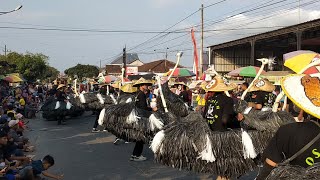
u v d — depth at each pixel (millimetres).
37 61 56094
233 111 5855
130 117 8602
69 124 16859
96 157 9688
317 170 2664
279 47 38625
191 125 5836
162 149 5867
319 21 24266
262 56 39844
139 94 8961
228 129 5840
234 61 39812
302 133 2865
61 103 16859
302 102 2902
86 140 12391
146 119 8641
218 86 5957
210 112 5957
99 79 21734
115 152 10328
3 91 20016
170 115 8523
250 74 13891
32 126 16172
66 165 8789
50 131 14586
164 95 9008
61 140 12391
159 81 8734
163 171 8148
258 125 5785
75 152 10352
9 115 12250
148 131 8555
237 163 5629
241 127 5941
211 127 5926
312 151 2814
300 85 3051
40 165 6906
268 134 5828
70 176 7824
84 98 16859
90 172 8141
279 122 6008
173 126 5957
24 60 54812
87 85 28500
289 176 2768
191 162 5734
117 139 11477
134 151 9203
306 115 3143
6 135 7863
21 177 6504
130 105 8812
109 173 8039
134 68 48375
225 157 5602
